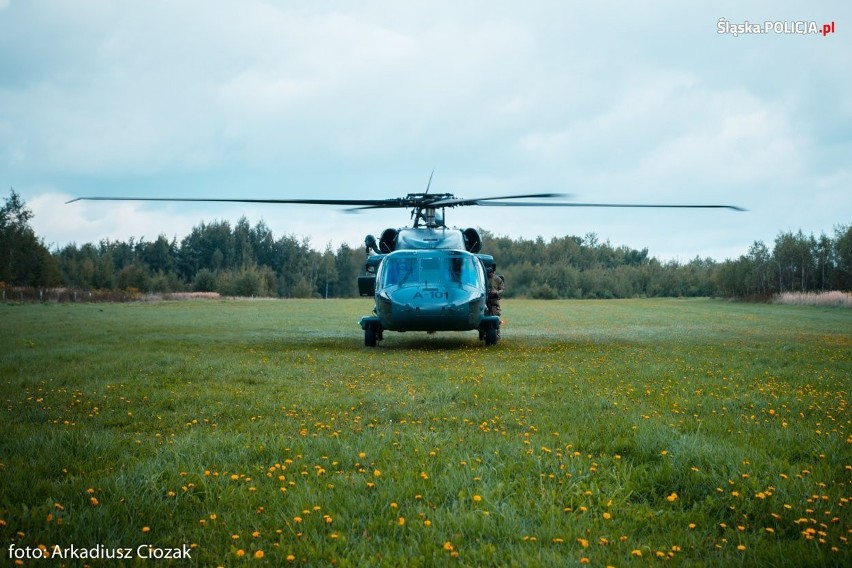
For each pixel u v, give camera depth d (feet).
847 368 41.73
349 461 17.80
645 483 15.84
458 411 25.96
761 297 228.84
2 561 11.76
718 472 16.42
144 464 16.97
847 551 11.93
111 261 377.91
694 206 46.88
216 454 18.17
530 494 15.07
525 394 30.01
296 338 71.61
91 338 66.33
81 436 20.12
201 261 522.47
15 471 16.49
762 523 13.71
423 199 59.82
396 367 41.45
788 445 19.31
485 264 66.80
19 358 44.70
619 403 27.48
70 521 13.38
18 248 265.13
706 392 30.68
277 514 13.96
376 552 12.25
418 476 15.96
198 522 13.60
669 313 145.18
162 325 93.50
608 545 12.59
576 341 66.54
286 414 25.31
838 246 214.28
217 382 34.09
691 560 11.85
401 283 58.18
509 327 95.50
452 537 12.67
